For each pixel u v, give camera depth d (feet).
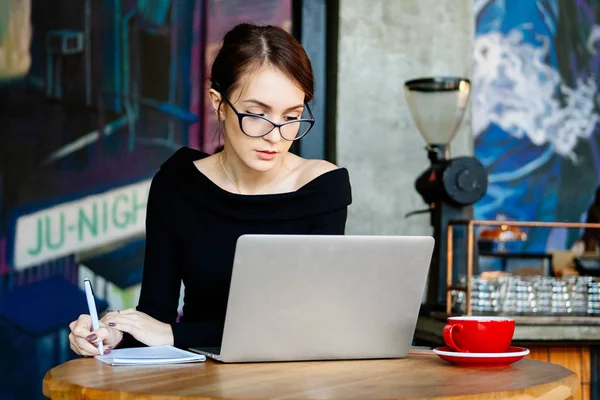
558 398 4.32
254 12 14.79
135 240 14.83
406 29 13.64
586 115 16.65
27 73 14.53
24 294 14.39
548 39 16.55
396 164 13.50
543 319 8.70
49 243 14.49
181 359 5.07
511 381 4.42
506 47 16.35
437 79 10.09
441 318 9.16
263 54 5.78
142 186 14.87
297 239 4.86
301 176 6.73
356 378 4.51
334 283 5.03
